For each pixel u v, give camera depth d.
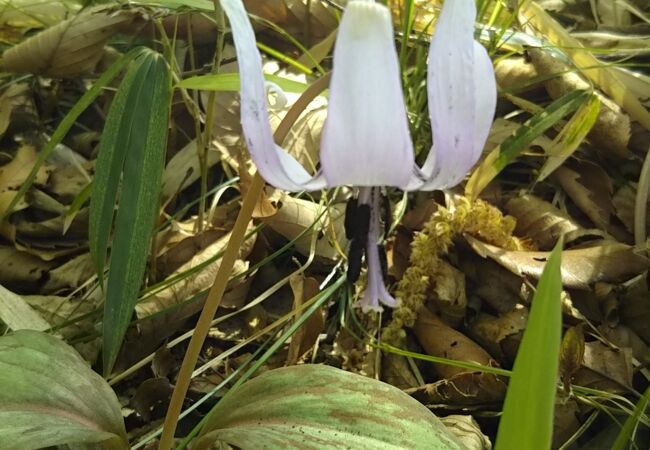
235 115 0.09
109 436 0.05
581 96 0.08
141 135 0.07
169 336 0.08
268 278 0.09
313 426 0.05
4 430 0.05
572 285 0.08
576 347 0.07
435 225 0.08
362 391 0.06
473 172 0.09
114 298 0.06
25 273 0.08
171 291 0.08
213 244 0.08
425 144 0.09
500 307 0.08
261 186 0.05
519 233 0.09
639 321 0.08
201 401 0.07
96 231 0.07
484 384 0.07
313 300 0.07
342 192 0.09
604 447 0.07
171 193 0.09
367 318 0.08
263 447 0.05
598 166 0.09
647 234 0.08
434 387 0.07
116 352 0.06
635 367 0.07
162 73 0.07
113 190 0.07
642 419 0.07
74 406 0.05
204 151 0.08
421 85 0.09
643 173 0.08
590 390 0.07
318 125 0.09
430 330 0.08
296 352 0.08
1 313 0.07
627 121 0.09
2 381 0.05
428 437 0.05
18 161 0.09
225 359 0.08
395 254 0.08
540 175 0.09
